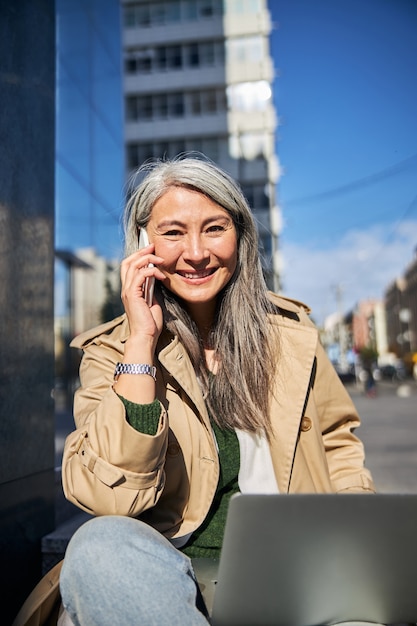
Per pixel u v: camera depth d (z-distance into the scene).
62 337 12.73
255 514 1.11
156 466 1.35
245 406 1.58
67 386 13.30
